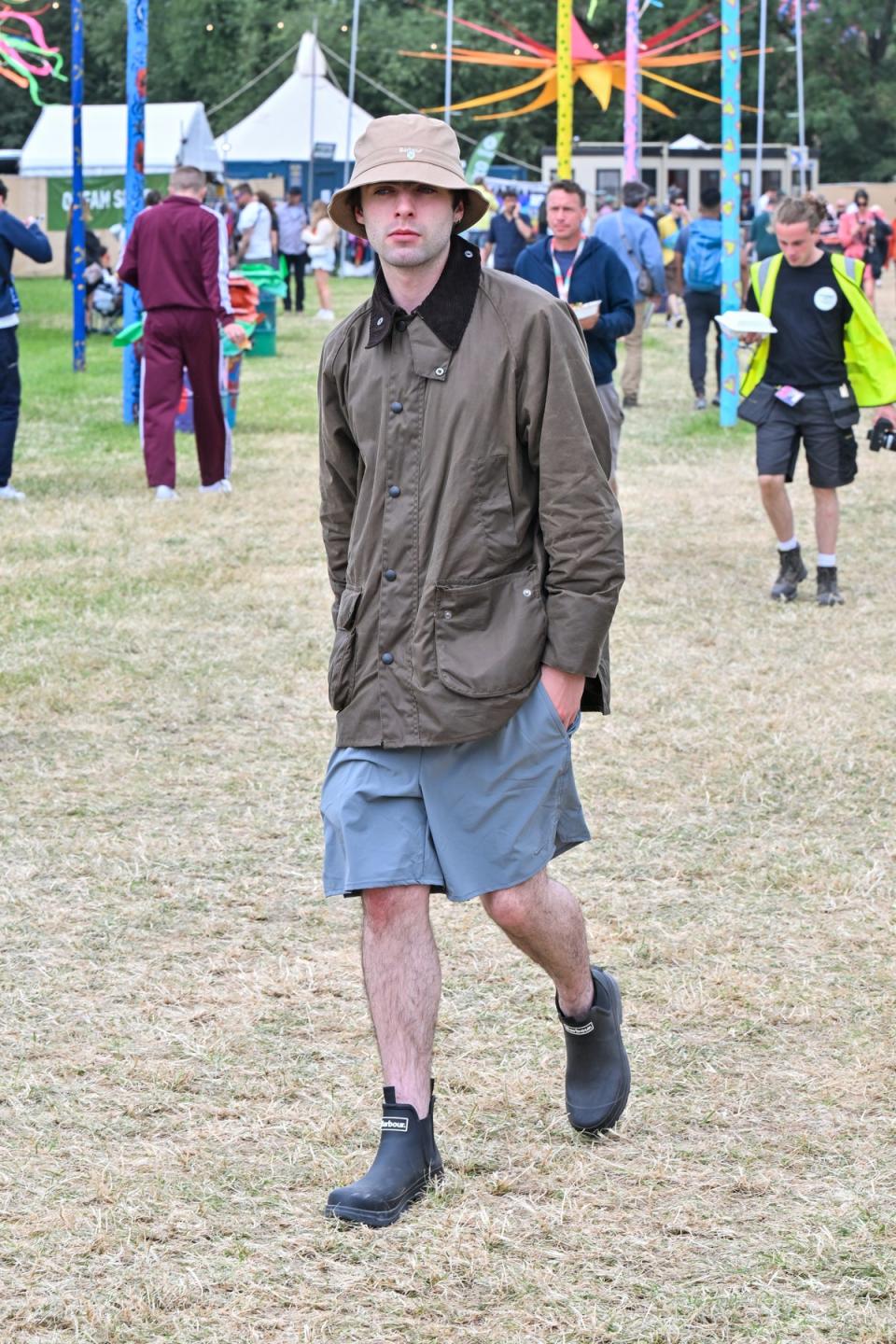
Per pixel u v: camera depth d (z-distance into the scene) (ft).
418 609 10.55
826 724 21.84
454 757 10.66
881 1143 11.66
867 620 27.53
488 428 10.41
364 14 185.78
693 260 53.93
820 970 14.60
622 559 10.55
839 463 28.07
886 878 16.76
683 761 20.57
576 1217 10.73
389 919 10.85
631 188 48.26
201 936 15.43
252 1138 11.80
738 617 27.78
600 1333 9.49
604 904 16.11
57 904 16.12
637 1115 12.08
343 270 138.62
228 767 20.40
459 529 10.47
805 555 32.83
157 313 37.99
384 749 10.75
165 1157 11.51
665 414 54.24
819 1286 9.94
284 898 16.39
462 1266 10.19
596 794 19.35
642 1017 13.65
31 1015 13.74
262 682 24.04
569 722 10.76
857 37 196.95
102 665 24.79
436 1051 13.09
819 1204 10.87
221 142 133.08
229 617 27.81
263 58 186.09
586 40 107.45
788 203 27.12
